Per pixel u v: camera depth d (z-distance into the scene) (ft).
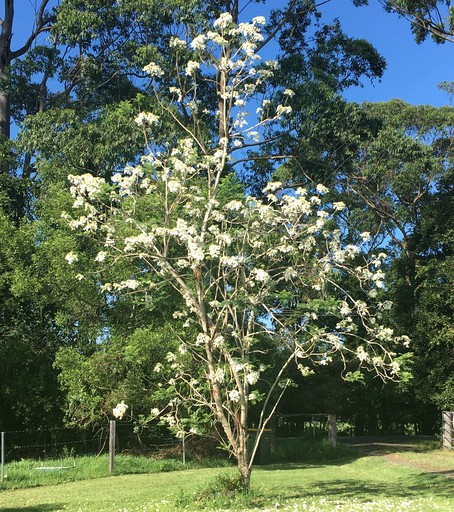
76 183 32.09
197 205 34.01
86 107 80.12
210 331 31.60
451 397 71.72
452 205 81.25
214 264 35.96
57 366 58.49
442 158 96.63
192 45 33.96
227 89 35.19
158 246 35.47
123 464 51.78
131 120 61.21
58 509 30.76
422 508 27.14
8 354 61.82
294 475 46.09
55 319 62.95
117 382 56.29
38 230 62.23
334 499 31.24
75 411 57.93
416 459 57.77
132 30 73.46
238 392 30.35
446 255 83.41
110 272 55.16
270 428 68.54
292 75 71.00
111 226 33.32
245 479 31.73
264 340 43.96
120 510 28.91
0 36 90.12
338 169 73.67
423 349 77.97
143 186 32.71
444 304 76.33
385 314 83.20
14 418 65.31
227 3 73.46
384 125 78.54
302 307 30.89
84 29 69.72
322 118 65.98
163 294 33.96
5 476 43.32
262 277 29.84
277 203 36.55
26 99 89.20
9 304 63.72
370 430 113.70
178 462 55.93
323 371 83.46
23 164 78.02
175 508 29.04
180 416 50.80
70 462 52.16
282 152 73.82
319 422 69.92
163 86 68.08
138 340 52.90
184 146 33.63
